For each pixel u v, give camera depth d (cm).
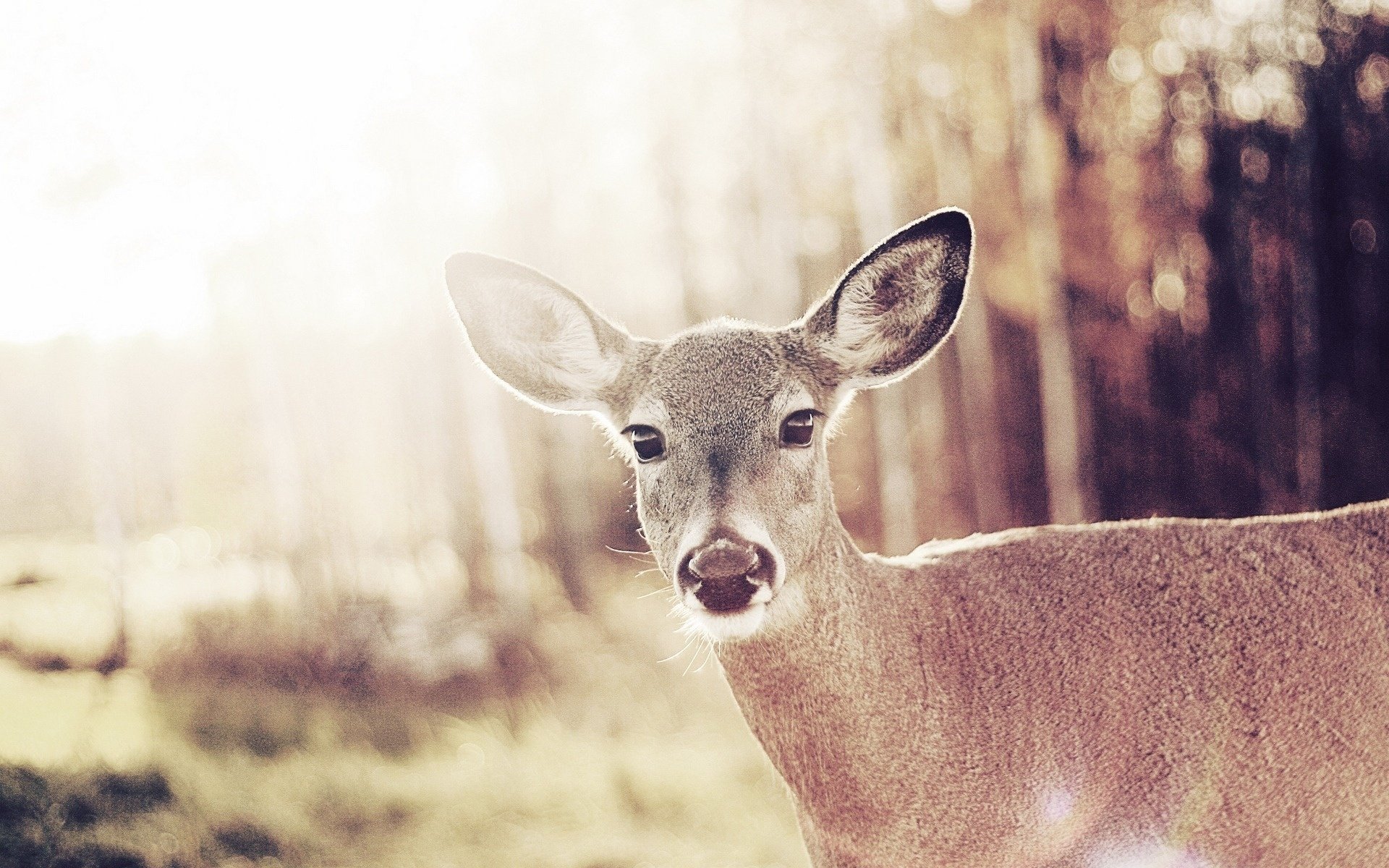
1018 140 1334
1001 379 1873
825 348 336
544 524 2044
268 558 2145
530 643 1312
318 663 1273
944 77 1503
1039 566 331
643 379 342
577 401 354
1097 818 303
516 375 357
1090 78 1728
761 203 1773
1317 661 304
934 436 1806
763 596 290
